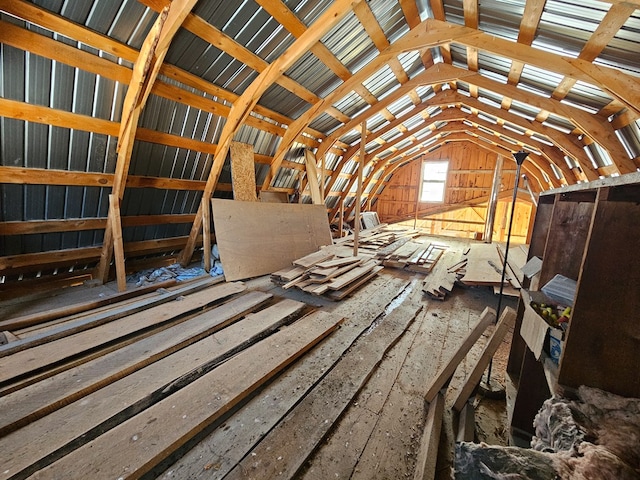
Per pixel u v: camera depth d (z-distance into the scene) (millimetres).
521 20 2514
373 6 2822
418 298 3488
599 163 4035
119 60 2264
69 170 2650
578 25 2221
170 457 1274
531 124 4582
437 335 2588
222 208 3688
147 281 3506
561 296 1353
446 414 1629
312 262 3855
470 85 4574
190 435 1315
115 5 1926
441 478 1270
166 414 1405
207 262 4012
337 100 3920
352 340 2344
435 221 9547
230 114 3318
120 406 1449
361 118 4906
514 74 3498
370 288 3742
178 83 2748
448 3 2910
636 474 646
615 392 913
